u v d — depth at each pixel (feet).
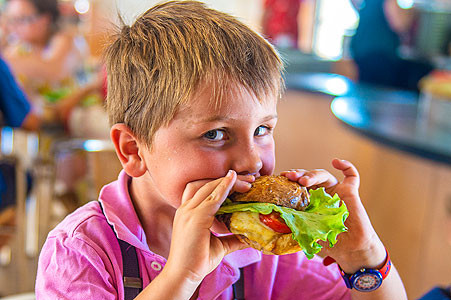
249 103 2.31
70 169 10.47
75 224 2.82
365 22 12.51
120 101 2.60
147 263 2.79
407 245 8.23
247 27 2.63
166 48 2.42
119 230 2.74
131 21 2.87
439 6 11.79
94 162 7.27
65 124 10.00
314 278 3.29
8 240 8.65
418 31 12.07
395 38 12.26
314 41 16.76
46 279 2.71
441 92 7.83
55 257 2.73
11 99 9.04
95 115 9.39
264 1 16.01
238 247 2.51
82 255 2.68
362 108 9.63
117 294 2.73
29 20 11.65
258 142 2.48
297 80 13.52
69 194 10.44
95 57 14.21
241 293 3.13
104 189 3.01
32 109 9.43
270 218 2.20
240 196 2.33
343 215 2.28
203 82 2.27
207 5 2.86
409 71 12.21
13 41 12.15
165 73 2.35
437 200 7.54
